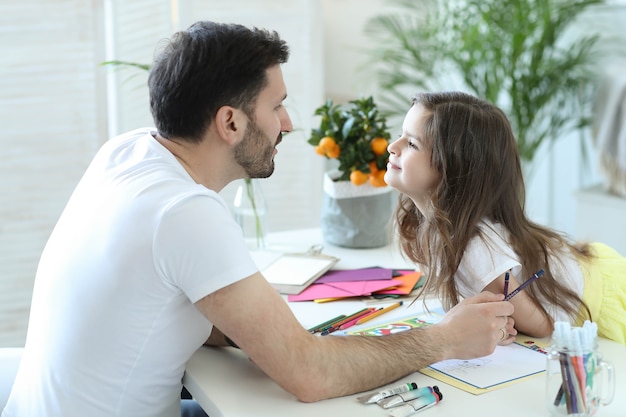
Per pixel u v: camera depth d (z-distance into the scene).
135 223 1.31
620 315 1.62
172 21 2.90
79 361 1.36
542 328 1.56
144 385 1.38
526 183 3.42
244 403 1.32
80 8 2.65
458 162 1.56
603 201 3.20
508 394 1.33
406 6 3.59
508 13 3.26
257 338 1.29
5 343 2.78
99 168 1.46
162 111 1.40
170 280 1.30
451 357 1.41
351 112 2.03
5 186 2.69
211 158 1.43
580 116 3.41
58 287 1.39
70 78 2.69
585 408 1.21
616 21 3.43
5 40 2.60
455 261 1.56
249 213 2.02
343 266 1.96
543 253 1.60
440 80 3.62
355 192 2.04
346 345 1.35
